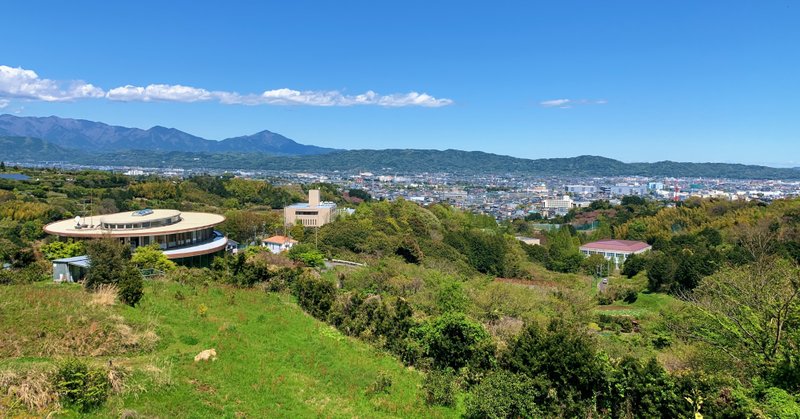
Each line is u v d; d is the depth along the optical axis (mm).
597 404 19469
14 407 14648
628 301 54500
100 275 28188
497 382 19250
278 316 28531
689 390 17891
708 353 22016
